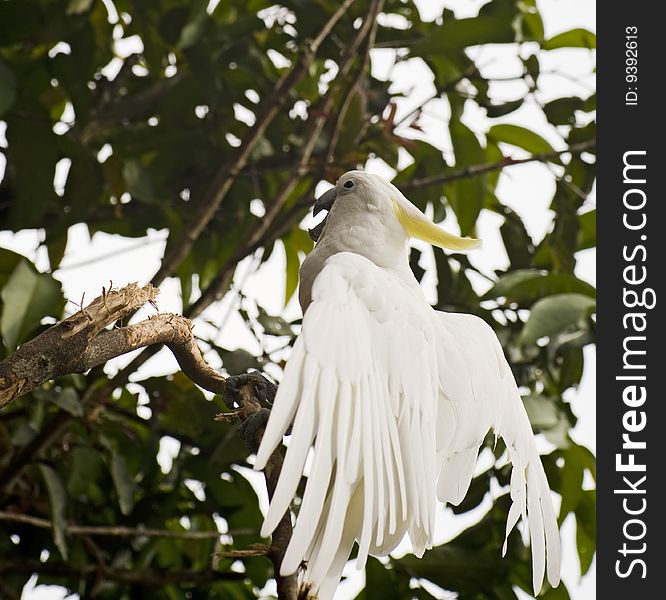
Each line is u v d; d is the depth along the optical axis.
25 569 9.89
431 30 10.94
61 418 9.08
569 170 11.66
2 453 9.64
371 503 4.98
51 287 9.02
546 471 10.95
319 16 11.22
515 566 10.66
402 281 6.66
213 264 11.84
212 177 11.45
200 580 10.15
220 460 9.90
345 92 10.55
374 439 5.20
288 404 4.93
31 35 10.59
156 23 11.02
